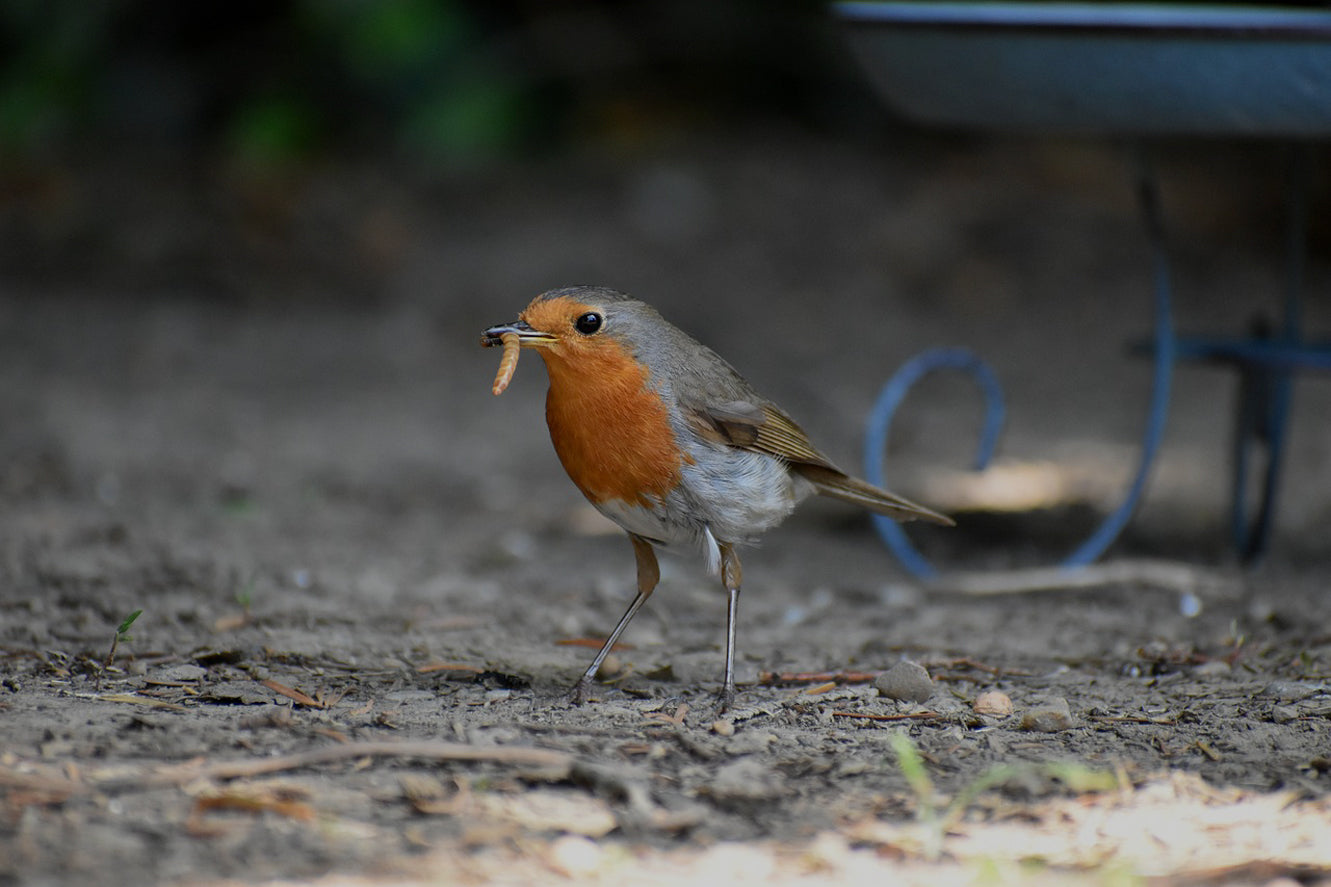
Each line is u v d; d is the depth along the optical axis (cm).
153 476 1420
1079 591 1127
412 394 1889
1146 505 1423
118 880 513
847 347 2153
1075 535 1316
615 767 641
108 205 2420
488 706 754
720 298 2312
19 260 2298
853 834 586
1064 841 586
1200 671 854
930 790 637
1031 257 2461
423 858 544
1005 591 1130
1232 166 2714
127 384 1834
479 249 2422
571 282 2341
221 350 2020
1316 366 1087
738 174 2711
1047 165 2755
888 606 1080
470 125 2570
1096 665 884
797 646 938
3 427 1574
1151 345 1151
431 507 1393
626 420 731
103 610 938
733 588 768
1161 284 1141
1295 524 1349
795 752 685
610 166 2747
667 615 1032
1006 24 956
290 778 618
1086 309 2333
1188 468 1584
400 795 605
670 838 577
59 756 632
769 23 2939
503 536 1293
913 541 1305
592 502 764
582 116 2905
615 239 2481
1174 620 1018
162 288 2270
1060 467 1586
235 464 1498
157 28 2736
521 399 1905
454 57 2638
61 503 1285
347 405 1812
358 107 2677
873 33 1018
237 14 2747
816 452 812
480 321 2222
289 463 1525
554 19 2877
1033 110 993
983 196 2653
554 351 723
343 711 734
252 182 2481
